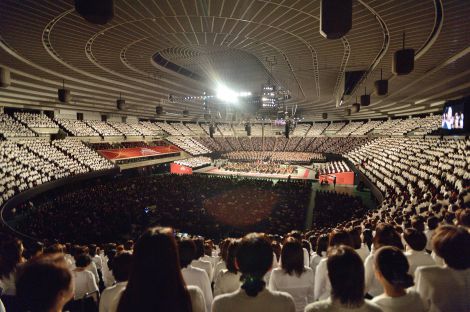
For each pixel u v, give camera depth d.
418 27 10.34
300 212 19.69
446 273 2.70
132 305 1.92
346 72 19.11
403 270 2.31
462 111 18.19
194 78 25.30
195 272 3.52
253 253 2.34
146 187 25.86
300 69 19.23
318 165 46.94
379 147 37.31
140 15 10.50
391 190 19.66
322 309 2.19
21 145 27.42
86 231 14.92
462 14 8.94
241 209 19.05
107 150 39.12
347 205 20.05
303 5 9.30
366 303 2.14
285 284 3.38
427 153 24.83
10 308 3.40
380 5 8.80
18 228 15.39
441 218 7.39
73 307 3.96
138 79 23.42
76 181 29.75
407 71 9.36
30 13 10.06
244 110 46.84
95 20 5.43
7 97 26.20
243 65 20.19
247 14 10.30
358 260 2.18
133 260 2.05
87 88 25.23
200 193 24.94
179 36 13.14
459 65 14.88
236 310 2.32
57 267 2.01
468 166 15.65
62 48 14.44
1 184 20.38
